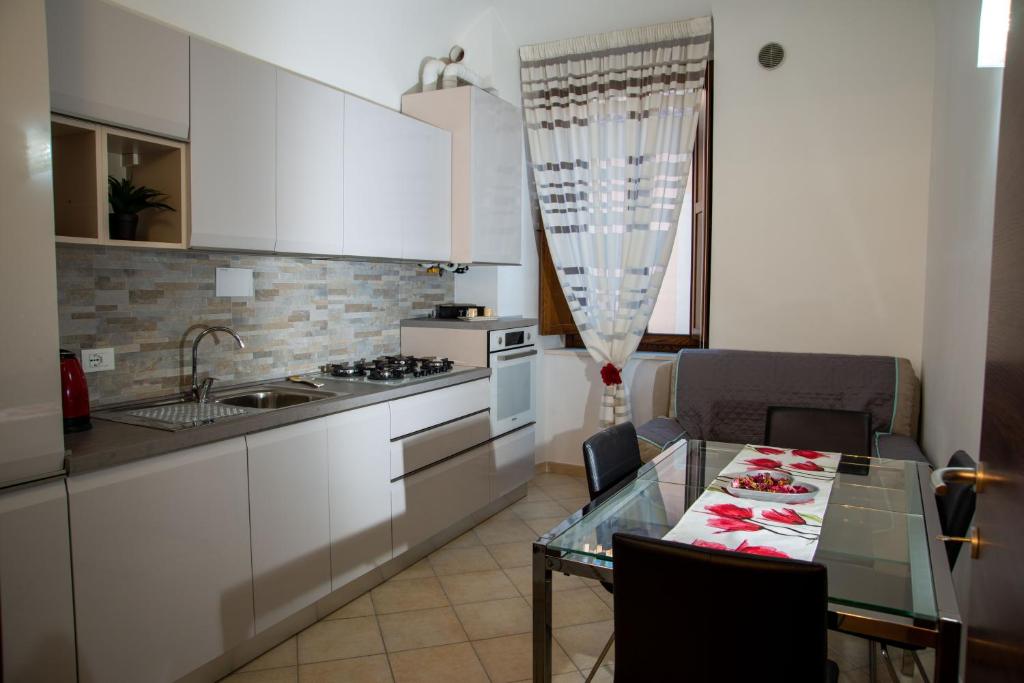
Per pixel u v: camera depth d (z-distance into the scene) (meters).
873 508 1.86
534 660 1.71
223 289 2.85
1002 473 1.04
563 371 4.62
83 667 1.82
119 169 2.46
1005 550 0.99
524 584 3.02
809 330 3.80
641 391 4.35
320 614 2.70
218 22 2.74
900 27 3.50
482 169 3.80
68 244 2.12
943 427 2.90
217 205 2.41
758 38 3.77
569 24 4.14
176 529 2.06
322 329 3.39
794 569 1.22
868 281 3.66
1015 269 1.01
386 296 3.82
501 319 4.12
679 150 4.02
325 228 2.88
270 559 2.39
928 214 3.49
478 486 3.64
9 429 1.66
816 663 1.25
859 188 3.64
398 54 3.75
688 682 1.34
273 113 2.62
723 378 3.63
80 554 1.81
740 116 3.86
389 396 2.95
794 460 2.38
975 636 1.18
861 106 3.61
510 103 4.27
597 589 2.96
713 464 2.33
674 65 3.98
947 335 2.87
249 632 2.32
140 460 1.96
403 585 3.01
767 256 3.86
